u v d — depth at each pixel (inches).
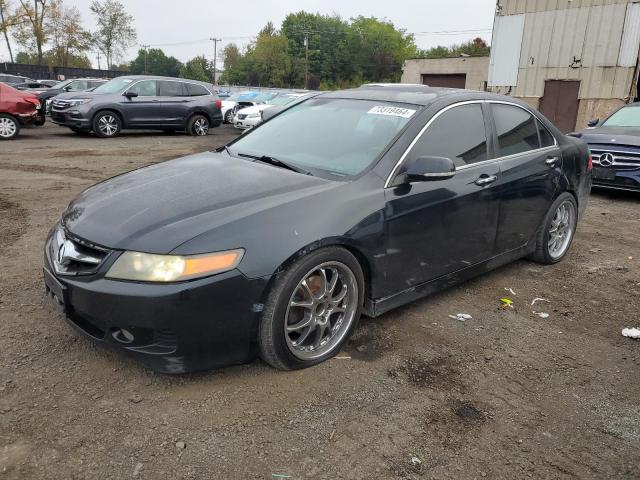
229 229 106.3
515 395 115.6
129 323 101.8
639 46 681.6
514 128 174.1
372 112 151.6
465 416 107.3
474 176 151.5
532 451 98.4
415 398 112.1
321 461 92.7
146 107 615.5
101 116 587.5
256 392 110.7
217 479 87.5
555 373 125.3
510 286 177.5
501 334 143.0
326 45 3686.0
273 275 107.4
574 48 740.7
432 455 95.8
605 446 100.9
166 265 101.0
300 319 118.3
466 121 155.6
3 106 535.8
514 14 797.2
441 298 164.4
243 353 110.3
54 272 114.0
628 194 350.3
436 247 143.0
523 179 169.9
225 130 787.4
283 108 180.1
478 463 94.6
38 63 1995.6
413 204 133.1
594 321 154.1
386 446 97.3
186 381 113.1
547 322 151.9
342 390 113.3
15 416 99.6
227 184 125.4
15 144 504.4
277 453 94.0
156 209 114.0
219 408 105.0
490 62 839.1
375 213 124.6
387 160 132.6
